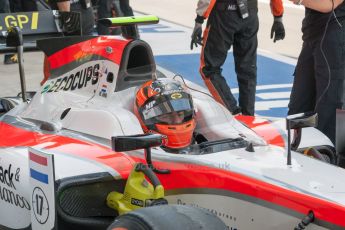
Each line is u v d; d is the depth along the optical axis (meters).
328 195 5.33
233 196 5.72
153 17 8.31
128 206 5.86
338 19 9.42
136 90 7.06
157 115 6.50
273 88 14.33
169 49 18.00
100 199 6.32
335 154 7.64
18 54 8.53
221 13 10.72
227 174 5.79
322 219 5.21
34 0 15.39
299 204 5.33
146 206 5.55
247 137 6.64
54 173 5.48
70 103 7.35
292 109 10.34
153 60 7.35
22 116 7.79
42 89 7.91
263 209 5.55
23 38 9.05
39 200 5.71
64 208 6.11
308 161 6.06
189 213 4.92
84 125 6.91
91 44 7.50
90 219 6.20
